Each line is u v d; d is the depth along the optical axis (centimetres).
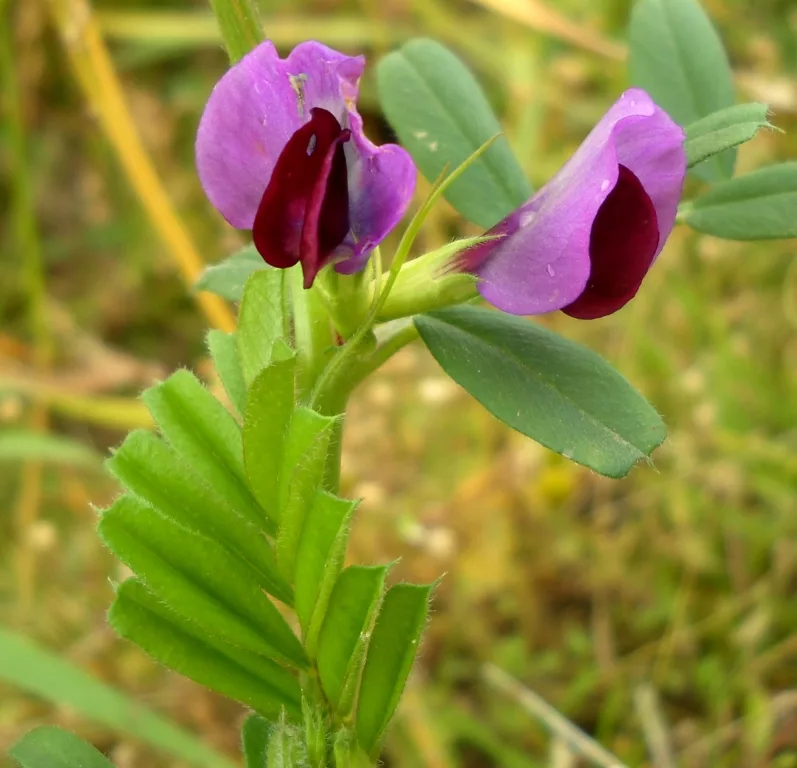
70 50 19
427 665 19
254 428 7
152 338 26
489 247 8
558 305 8
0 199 27
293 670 8
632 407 8
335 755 7
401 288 8
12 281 25
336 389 8
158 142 27
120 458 8
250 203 8
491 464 21
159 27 27
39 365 23
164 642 7
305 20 28
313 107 7
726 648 19
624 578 20
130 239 26
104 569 21
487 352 8
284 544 7
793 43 27
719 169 10
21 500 22
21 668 15
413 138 10
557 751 16
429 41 11
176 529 7
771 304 23
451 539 20
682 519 20
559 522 20
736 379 22
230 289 10
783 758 17
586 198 7
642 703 17
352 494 20
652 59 11
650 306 23
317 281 8
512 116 26
